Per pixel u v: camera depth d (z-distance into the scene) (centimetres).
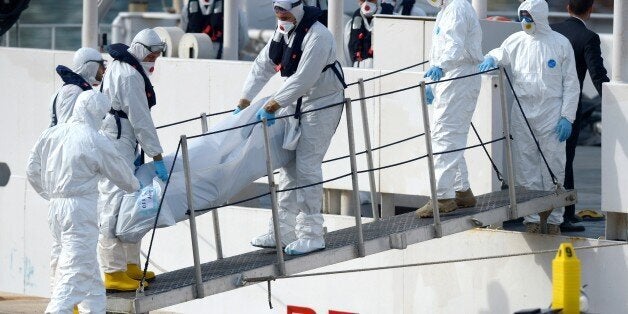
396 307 4062
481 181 3859
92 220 3266
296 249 3331
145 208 3247
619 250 3622
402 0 4809
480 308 3888
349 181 4181
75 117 3284
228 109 4447
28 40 8938
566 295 3025
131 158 3366
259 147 3400
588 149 6550
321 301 4222
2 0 5181
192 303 4516
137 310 3122
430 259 3972
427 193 3991
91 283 3262
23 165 5059
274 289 4316
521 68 3734
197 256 3167
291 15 3216
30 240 5038
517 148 3791
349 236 3488
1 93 5094
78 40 8919
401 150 4044
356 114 4141
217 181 3378
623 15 3641
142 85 3322
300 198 3338
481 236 3862
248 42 6203
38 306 4812
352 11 6072
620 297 3631
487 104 3812
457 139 3559
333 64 3297
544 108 3712
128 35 6612
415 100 3994
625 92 3594
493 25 4247
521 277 3797
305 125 3312
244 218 4403
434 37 3544
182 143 3148
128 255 3341
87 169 3247
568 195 3712
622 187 3622
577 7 3844
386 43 4297
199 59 4591
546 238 3744
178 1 6900
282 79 4272
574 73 3694
